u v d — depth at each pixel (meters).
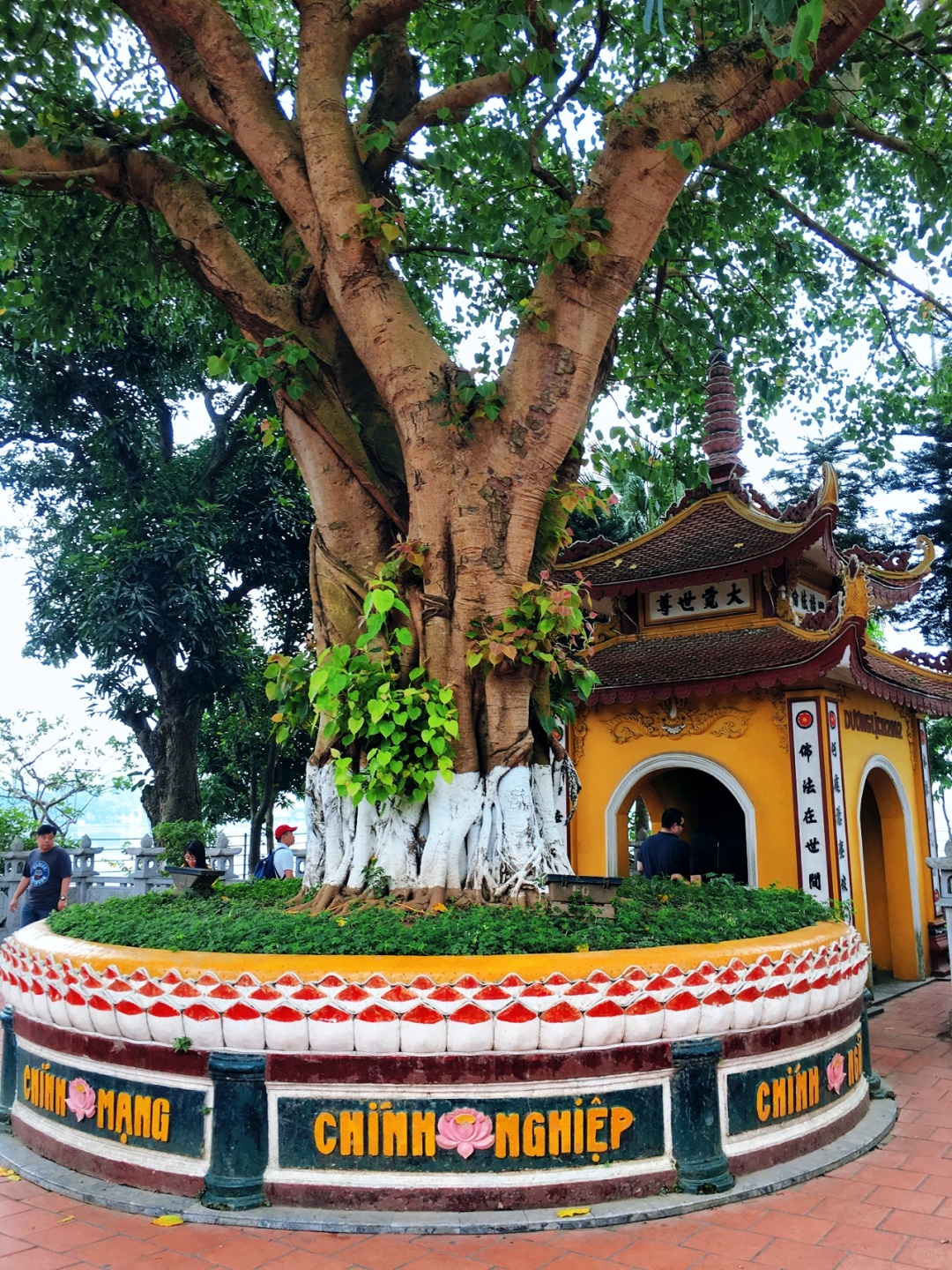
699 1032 5.10
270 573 21.84
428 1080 4.74
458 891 6.12
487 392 6.38
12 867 16.02
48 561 21.25
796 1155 5.47
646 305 11.09
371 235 6.68
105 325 11.13
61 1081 5.55
